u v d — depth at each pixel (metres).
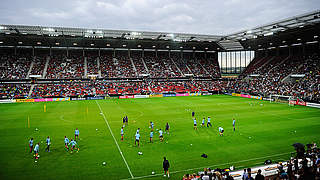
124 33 67.88
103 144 25.34
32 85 69.44
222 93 83.94
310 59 73.38
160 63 93.44
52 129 31.61
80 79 76.25
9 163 19.95
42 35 67.06
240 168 19.36
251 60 96.75
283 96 60.94
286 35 66.50
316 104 51.25
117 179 17.30
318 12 46.00
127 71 83.75
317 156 18.62
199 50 101.00
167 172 18.16
